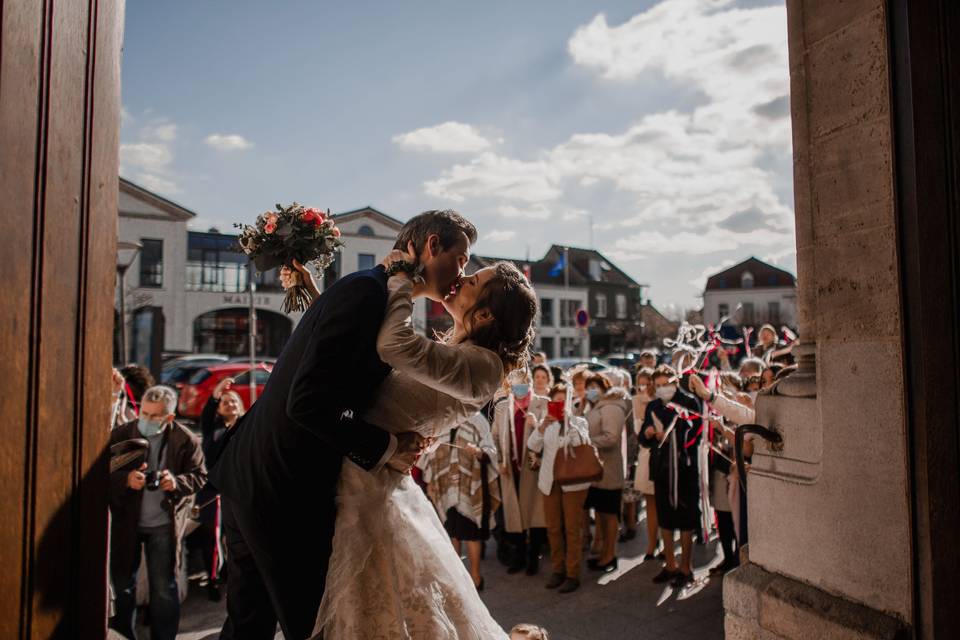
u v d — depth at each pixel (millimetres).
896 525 2119
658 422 5188
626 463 6316
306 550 1719
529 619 4418
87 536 1512
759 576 2656
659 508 5184
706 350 5258
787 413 2604
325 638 1688
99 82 1563
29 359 1356
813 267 2486
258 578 1927
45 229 1399
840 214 2348
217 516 4629
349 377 1693
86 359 1516
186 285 29578
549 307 42812
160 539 3695
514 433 5469
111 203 1604
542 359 7438
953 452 2076
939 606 2020
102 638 1540
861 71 2270
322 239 2176
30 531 1357
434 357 1737
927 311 2061
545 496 5074
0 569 1287
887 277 2160
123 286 11641
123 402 4402
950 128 2146
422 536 1824
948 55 2164
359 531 1752
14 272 1315
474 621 1807
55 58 1429
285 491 1694
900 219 2127
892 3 2162
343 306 1683
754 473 2750
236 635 1923
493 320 1909
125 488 3598
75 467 1479
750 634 2635
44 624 1388
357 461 1713
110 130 1602
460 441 4883
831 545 2357
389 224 29875
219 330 31969
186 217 29328
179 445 3896
